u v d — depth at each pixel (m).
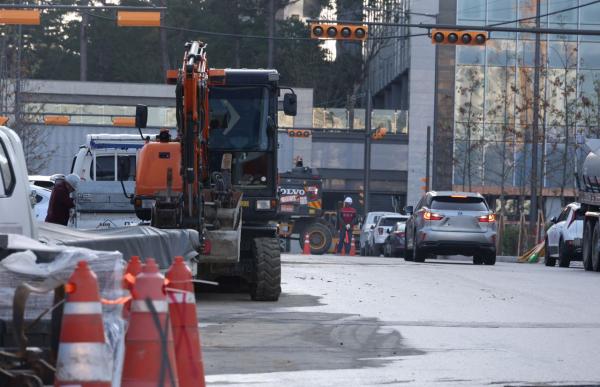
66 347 15.89
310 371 25.75
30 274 18.39
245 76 48.53
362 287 52.00
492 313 39.91
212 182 46.94
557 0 166.38
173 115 172.62
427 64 176.62
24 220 33.75
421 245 81.81
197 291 48.91
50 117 147.75
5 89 147.75
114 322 17.95
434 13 170.38
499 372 25.83
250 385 23.69
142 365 17.03
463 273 65.69
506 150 162.38
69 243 28.11
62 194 56.31
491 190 165.00
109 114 174.50
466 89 161.75
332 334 32.94
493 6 167.88
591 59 166.38
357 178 181.88
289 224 115.06
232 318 37.03
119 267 18.47
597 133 139.88
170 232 33.91
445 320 37.28
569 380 24.75
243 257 45.47
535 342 31.53
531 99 144.50
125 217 56.50
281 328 34.31
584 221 78.00
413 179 178.62
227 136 48.28
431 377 25.03
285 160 135.12
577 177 82.19
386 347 30.16
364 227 135.62
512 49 167.00
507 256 119.75
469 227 81.38
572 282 58.53
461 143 166.12
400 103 199.12
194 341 19.03
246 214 47.47
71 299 15.98
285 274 61.69
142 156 45.97
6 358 17.39
